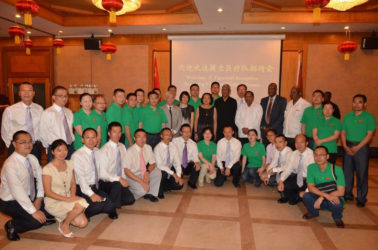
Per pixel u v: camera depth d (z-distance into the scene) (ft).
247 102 15.66
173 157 12.91
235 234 8.90
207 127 14.12
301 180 11.39
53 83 25.53
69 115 11.38
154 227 9.32
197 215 10.36
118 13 14.84
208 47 23.44
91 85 25.03
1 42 25.79
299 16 19.58
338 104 22.58
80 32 23.56
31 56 25.57
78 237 8.59
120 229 9.16
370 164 19.77
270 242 8.41
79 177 9.25
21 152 8.20
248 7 18.06
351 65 22.16
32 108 10.76
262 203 11.73
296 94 14.67
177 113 15.05
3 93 26.21
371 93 22.13
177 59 23.84
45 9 19.20
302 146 11.28
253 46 22.89
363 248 8.11
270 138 13.82
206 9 17.10
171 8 19.43
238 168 13.82
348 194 11.89
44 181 8.37
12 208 8.24
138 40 24.22
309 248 8.08
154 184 11.78
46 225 9.41
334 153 12.09
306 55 22.56
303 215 10.41
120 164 10.75
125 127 13.29
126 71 24.64
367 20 18.97
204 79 23.70
